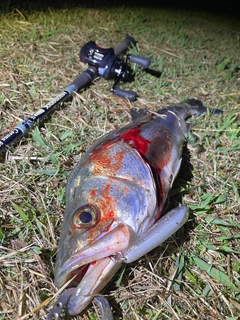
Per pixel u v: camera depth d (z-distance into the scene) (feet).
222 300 0.85
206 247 0.95
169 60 1.87
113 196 0.79
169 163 1.03
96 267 0.74
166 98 1.53
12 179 1.00
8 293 0.77
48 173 1.04
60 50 1.71
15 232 0.88
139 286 0.84
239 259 0.94
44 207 0.95
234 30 2.55
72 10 2.31
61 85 1.46
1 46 1.63
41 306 0.74
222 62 1.90
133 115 1.30
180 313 0.81
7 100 1.28
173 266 0.89
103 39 1.95
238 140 1.33
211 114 1.45
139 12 2.58
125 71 1.48
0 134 1.16
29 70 1.49
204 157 1.24
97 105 1.39
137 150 0.92
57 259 0.76
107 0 2.72
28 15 2.03
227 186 1.14
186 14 2.80
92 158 0.88
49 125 1.23
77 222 0.75
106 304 0.74
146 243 0.76
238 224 1.02
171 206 1.04
